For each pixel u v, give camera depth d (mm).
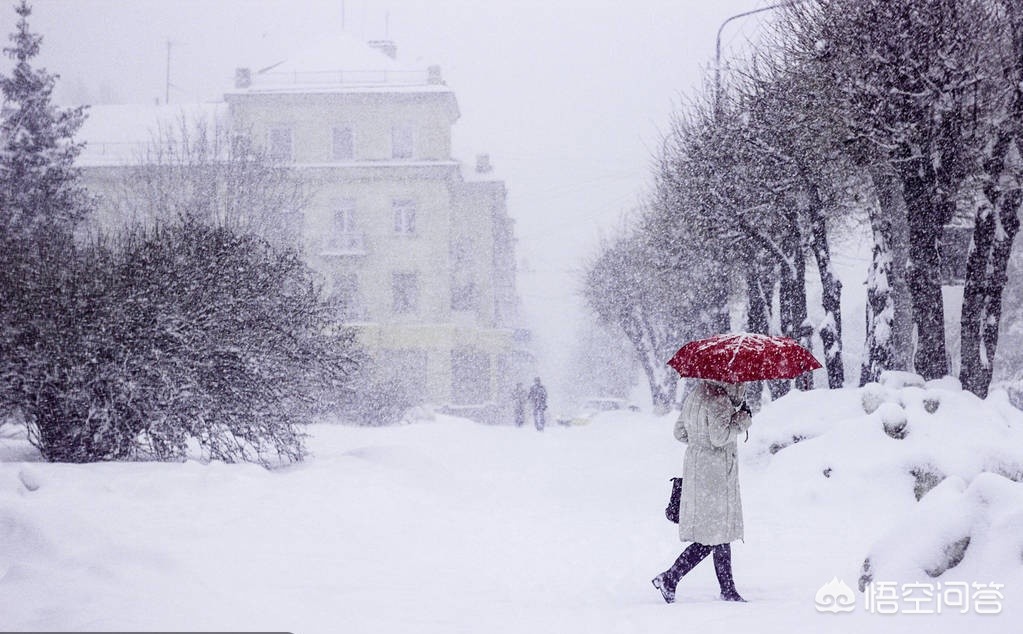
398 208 53375
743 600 6438
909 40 16391
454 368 54812
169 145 42094
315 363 14703
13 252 14055
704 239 23922
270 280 14688
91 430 13141
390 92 53719
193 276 13734
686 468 6652
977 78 16312
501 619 5574
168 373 12992
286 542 8492
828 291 20531
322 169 52906
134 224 15805
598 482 14750
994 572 5324
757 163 20906
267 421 13953
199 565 6812
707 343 6840
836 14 17500
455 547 8906
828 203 21281
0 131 38750
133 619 3016
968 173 17344
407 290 52969
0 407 13406
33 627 3023
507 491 13938
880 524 10672
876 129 16750
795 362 6707
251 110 53906
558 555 8641
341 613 5441
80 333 12789
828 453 12641
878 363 18750
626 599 6543
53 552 5750
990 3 16641
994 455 11766
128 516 9086
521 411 44625
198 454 15039
